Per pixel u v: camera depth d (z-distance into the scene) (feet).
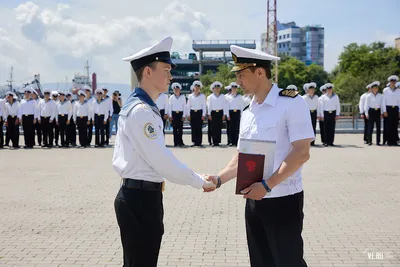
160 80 10.77
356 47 208.64
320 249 17.42
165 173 10.34
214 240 18.63
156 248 10.76
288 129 10.69
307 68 239.50
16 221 21.66
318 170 34.94
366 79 164.14
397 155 43.91
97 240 18.79
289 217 10.87
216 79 219.82
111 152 50.78
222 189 28.68
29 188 29.48
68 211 23.47
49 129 58.65
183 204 24.76
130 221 10.53
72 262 16.40
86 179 32.65
